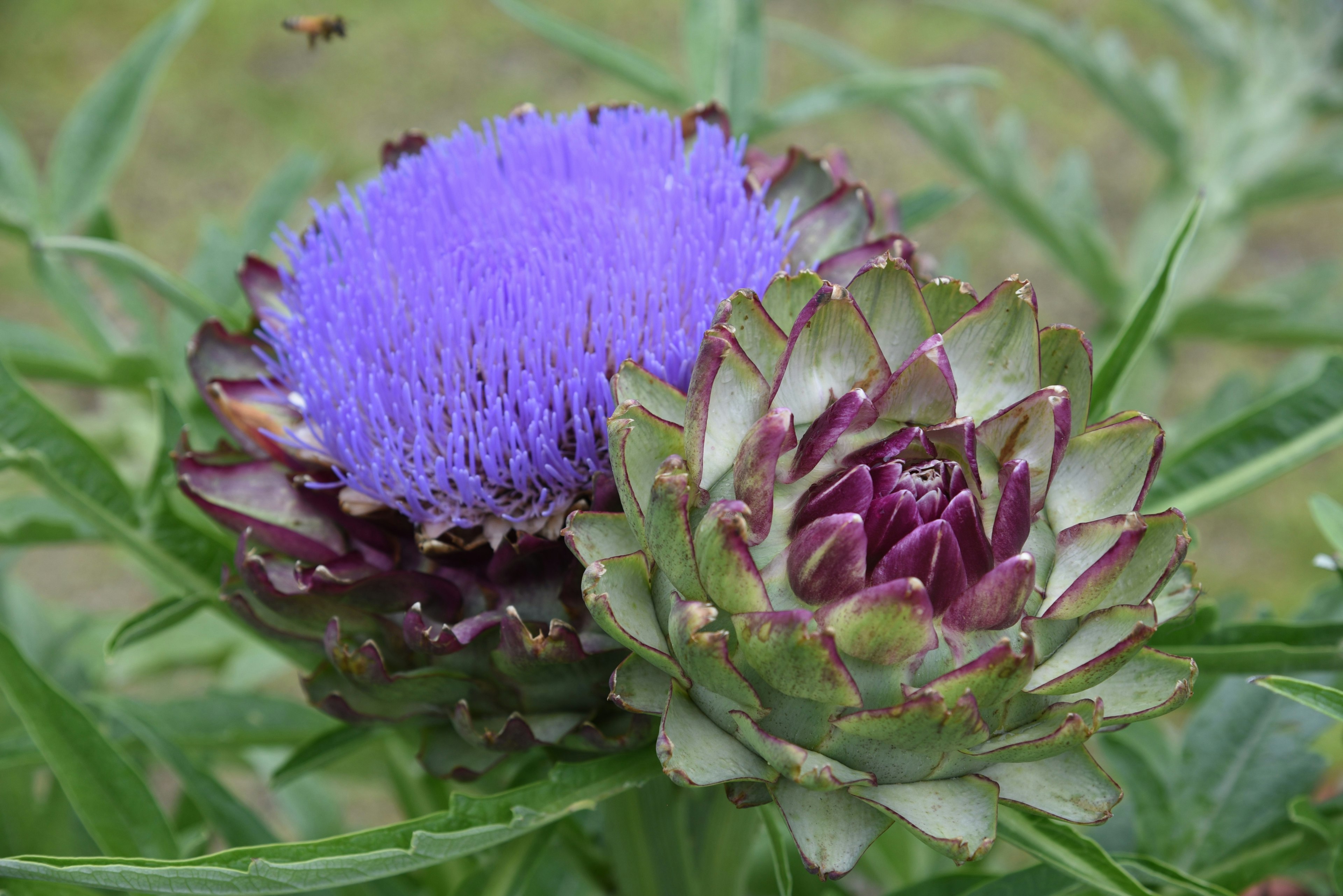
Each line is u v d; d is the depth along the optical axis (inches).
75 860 19.0
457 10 62.0
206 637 28.8
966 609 18.5
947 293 19.7
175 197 52.4
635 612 18.8
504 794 19.6
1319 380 22.1
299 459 20.8
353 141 55.1
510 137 22.0
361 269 20.9
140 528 22.5
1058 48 29.9
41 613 27.8
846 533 18.3
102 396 45.5
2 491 28.5
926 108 29.2
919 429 18.9
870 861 25.7
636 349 20.3
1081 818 18.7
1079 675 18.3
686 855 22.2
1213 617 21.3
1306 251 51.4
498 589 20.2
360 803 37.4
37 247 22.8
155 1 61.4
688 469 18.8
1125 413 19.2
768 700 18.6
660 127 22.0
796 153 22.2
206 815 22.7
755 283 20.5
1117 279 29.2
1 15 60.3
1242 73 30.6
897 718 18.1
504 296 20.6
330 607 20.3
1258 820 23.0
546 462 20.1
